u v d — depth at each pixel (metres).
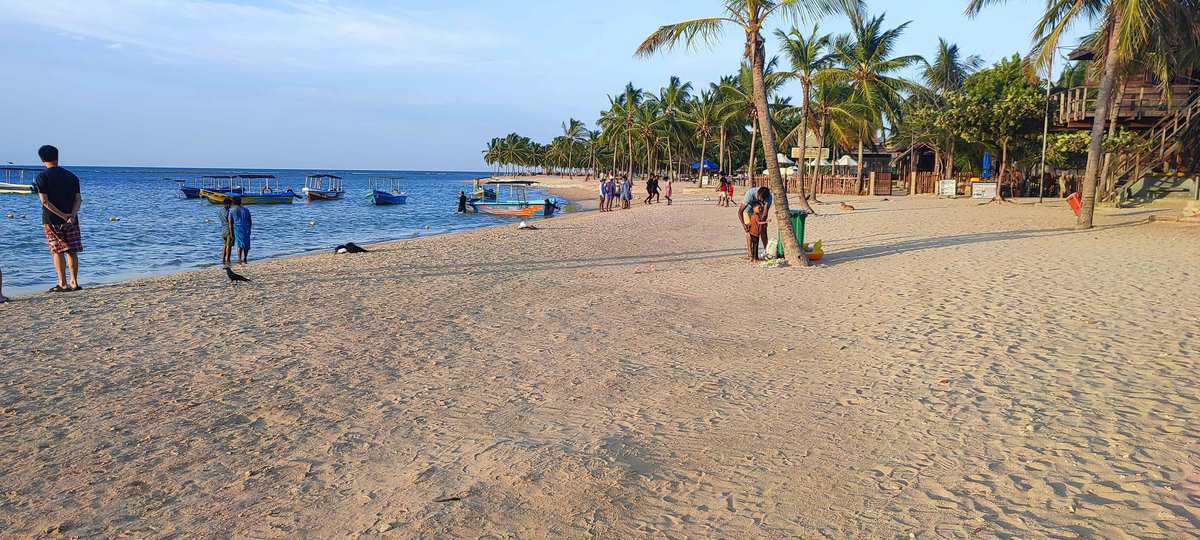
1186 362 6.10
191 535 3.59
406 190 97.62
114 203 52.41
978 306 8.84
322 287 11.71
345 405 5.59
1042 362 6.29
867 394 5.61
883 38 34.62
